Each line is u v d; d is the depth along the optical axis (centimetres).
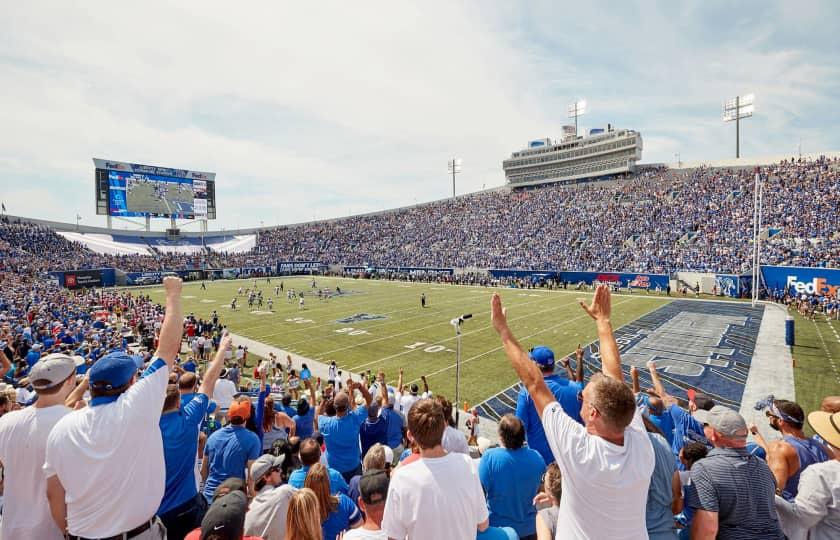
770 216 4800
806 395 1528
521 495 399
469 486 284
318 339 2684
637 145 7850
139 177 7181
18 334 1902
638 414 262
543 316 3244
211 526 262
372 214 9762
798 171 5441
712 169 6694
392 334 2767
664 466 313
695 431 605
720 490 300
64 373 333
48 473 282
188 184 7731
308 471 451
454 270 6600
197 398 432
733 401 1511
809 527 340
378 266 7519
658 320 3014
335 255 8394
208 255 8231
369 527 319
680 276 4578
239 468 496
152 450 296
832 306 3017
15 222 6844
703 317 3084
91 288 5781
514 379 1822
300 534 308
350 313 3638
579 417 482
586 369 1947
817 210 4572
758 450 489
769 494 304
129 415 282
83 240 7388
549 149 9112
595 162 8444
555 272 5478
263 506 382
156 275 6706
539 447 514
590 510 231
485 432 1341
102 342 1962
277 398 1355
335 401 630
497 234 7125
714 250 4766
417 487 271
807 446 443
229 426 516
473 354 2230
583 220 6494
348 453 628
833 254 3812
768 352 2097
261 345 2580
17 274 5272
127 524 282
